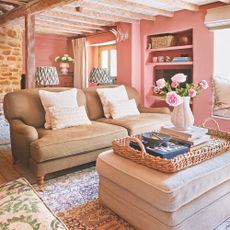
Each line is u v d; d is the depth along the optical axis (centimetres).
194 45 427
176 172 175
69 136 272
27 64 436
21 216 129
